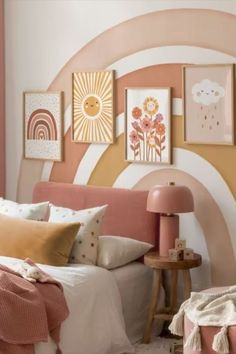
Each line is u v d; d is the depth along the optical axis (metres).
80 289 4.52
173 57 5.07
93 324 4.54
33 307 4.17
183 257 4.87
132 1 5.20
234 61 4.88
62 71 5.54
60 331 4.31
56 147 5.60
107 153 5.39
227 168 4.95
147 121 5.19
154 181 5.21
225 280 5.00
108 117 5.34
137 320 4.98
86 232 4.90
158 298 4.92
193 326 4.11
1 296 4.10
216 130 4.95
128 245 4.99
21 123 5.78
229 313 4.09
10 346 4.06
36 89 5.68
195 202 5.06
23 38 5.70
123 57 5.26
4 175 5.90
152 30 5.14
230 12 4.87
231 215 4.95
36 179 5.73
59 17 5.52
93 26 5.38
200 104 4.99
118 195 5.24
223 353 3.98
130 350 4.72
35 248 4.79
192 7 4.98
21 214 5.14
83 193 5.38
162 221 4.95
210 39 4.94
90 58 5.41
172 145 5.12
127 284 4.89
